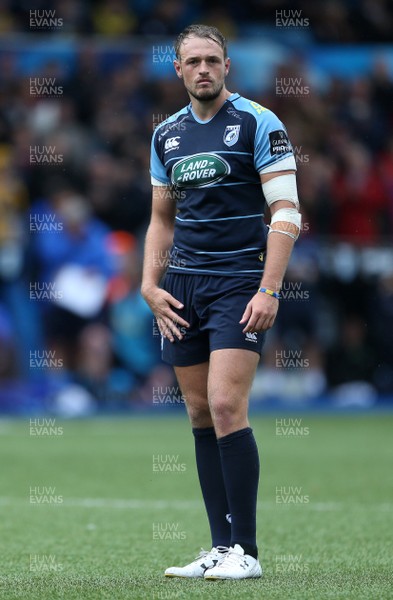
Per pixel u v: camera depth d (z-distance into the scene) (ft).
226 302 54.24
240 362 53.47
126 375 171.94
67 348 170.09
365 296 182.91
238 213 54.80
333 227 193.67
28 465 115.14
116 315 170.91
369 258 183.52
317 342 180.04
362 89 208.03
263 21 213.05
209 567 55.52
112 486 99.71
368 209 196.34
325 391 181.98
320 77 206.69
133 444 135.13
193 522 78.84
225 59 55.06
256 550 54.54
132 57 194.08
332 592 49.29
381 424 163.32
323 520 79.46
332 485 99.81
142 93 193.98
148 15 209.56
